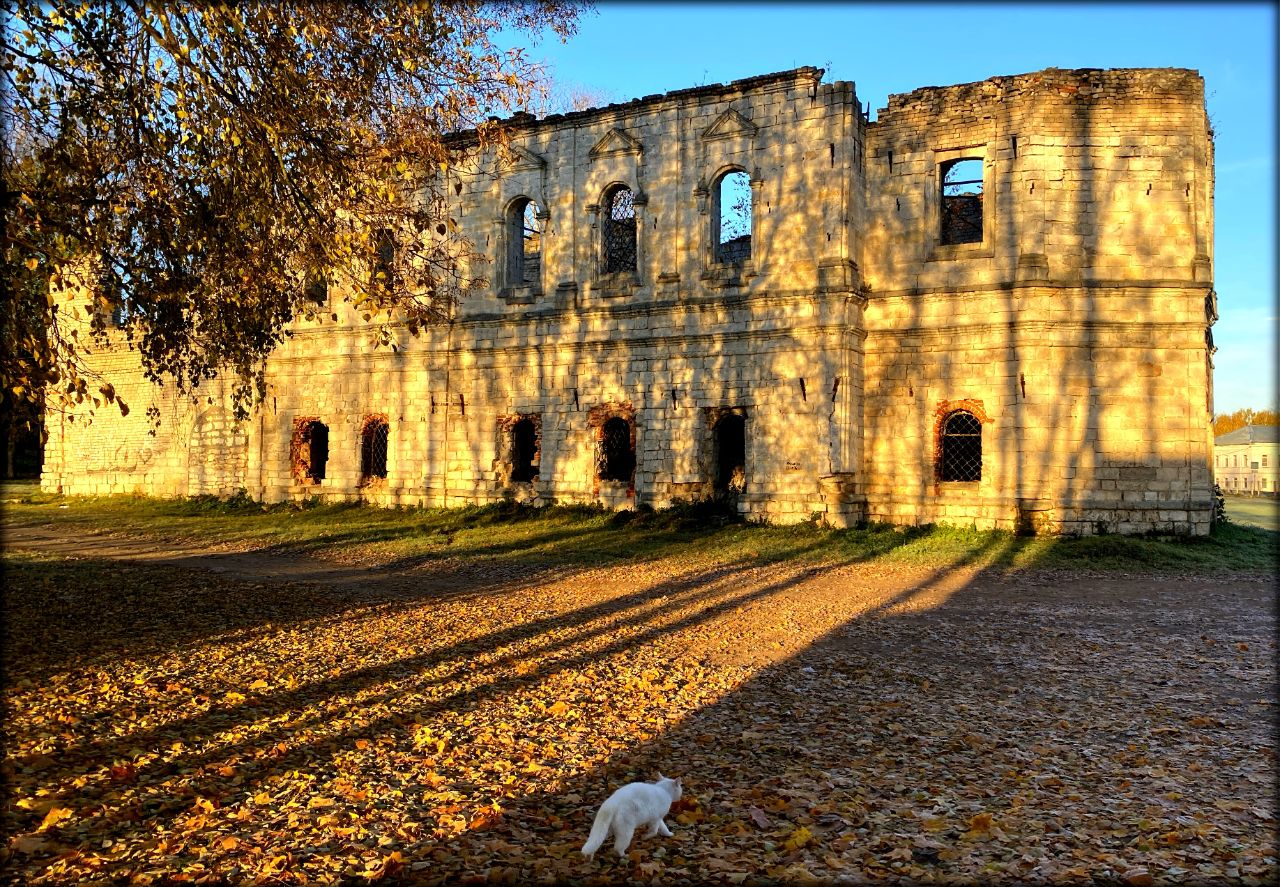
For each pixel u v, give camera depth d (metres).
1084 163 26.52
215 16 11.20
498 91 14.60
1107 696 10.70
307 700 10.08
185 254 12.98
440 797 7.41
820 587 19.31
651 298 30.09
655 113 30.30
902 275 27.98
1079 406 26.06
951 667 12.19
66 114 11.45
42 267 10.49
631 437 30.62
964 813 7.18
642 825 6.68
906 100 28.17
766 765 8.32
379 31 12.95
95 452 43.12
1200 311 25.75
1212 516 27.45
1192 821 6.97
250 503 36.62
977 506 26.83
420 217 14.24
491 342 32.81
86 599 15.77
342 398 35.53
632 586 19.36
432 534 28.22
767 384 28.20
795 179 28.16
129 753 8.15
